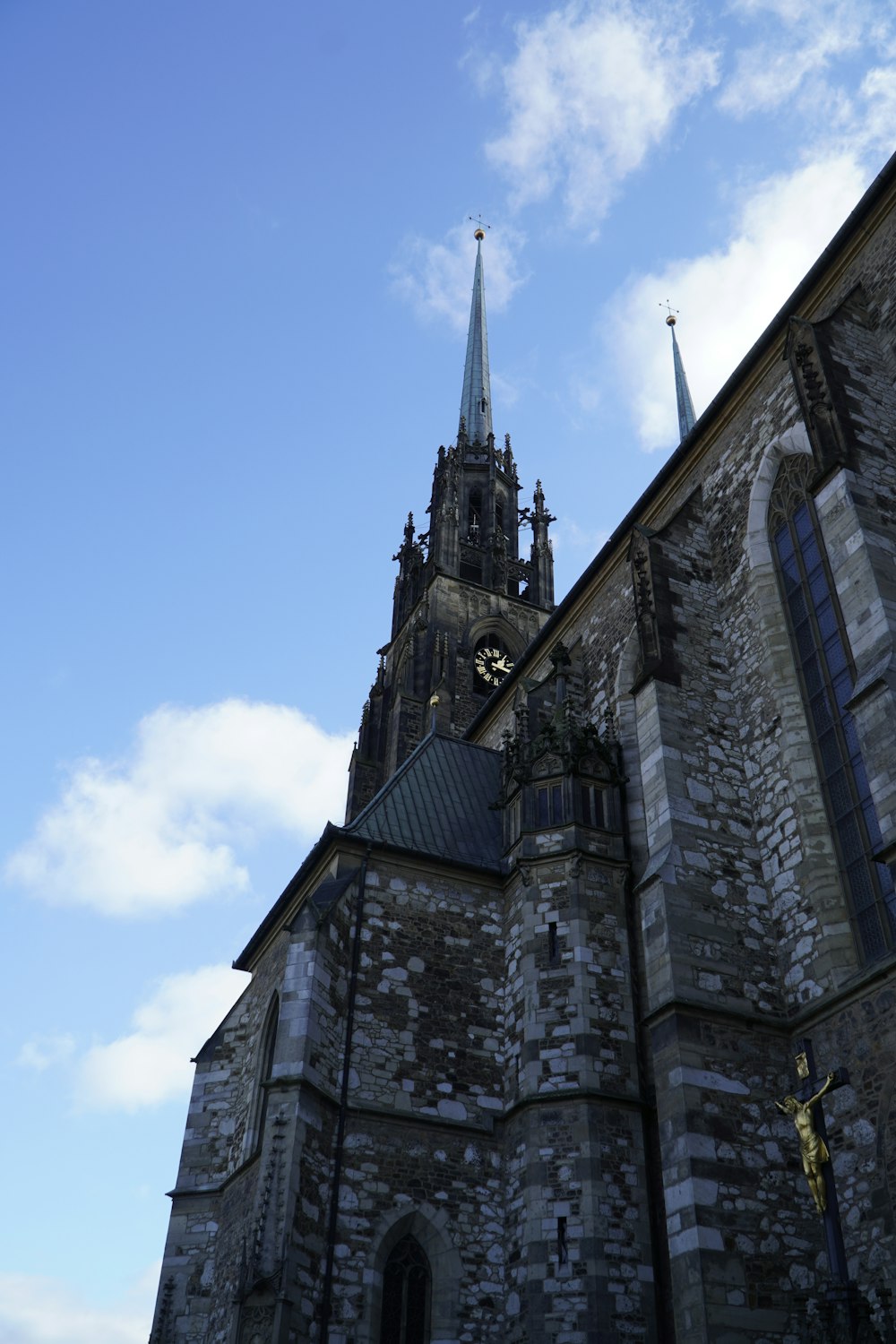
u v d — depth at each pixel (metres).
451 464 85.69
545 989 30.78
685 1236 23.42
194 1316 34.16
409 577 82.62
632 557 34.16
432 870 34.50
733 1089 25.20
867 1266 22.33
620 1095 28.69
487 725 49.66
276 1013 36.00
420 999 32.06
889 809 22.56
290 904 37.28
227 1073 39.06
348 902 32.81
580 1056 29.16
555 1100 28.77
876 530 26.11
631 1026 30.11
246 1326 25.39
